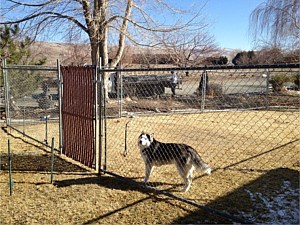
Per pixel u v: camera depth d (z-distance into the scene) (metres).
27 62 14.66
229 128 10.62
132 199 4.51
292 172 5.72
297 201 4.39
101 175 5.63
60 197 4.55
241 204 4.30
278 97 16.30
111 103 15.26
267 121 11.92
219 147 7.83
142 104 15.73
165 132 9.86
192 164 4.72
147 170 5.13
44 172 5.76
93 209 4.15
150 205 4.29
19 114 12.61
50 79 14.05
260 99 16.12
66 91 6.76
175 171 5.81
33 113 12.83
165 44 17.75
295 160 6.54
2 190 4.78
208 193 4.71
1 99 12.66
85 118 6.10
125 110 14.48
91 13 15.63
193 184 5.11
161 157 4.97
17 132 9.91
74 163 6.44
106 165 5.95
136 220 3.84
